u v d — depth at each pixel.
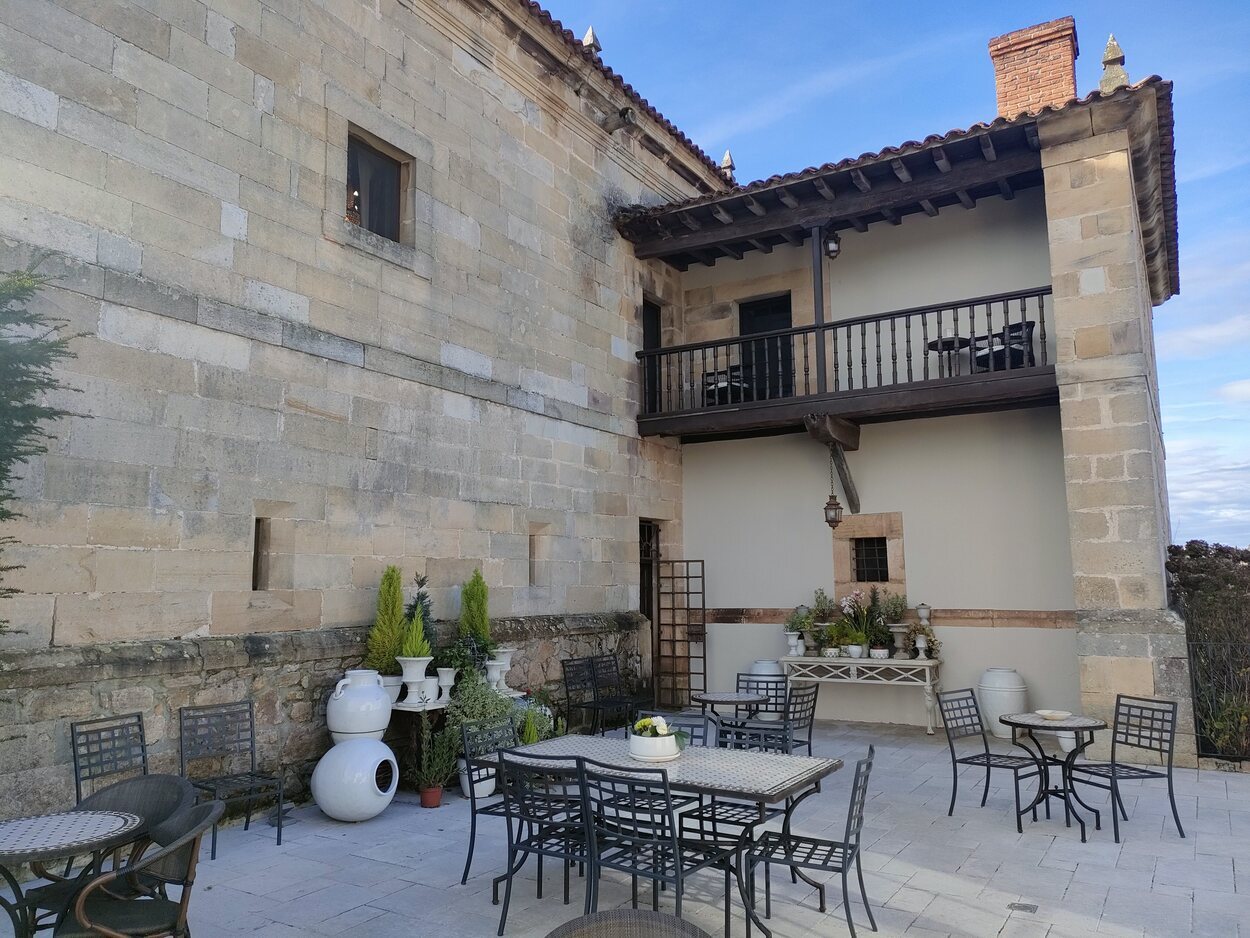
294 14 7.02
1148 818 6.13
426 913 4.43
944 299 10.56
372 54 7.71
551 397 9.59
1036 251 10.11
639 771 4.04
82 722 5.02
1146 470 7.97
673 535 11.81
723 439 11.80
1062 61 11.58
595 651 9.86
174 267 6.01
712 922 4.33
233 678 6.11
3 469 4.27
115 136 5.72
